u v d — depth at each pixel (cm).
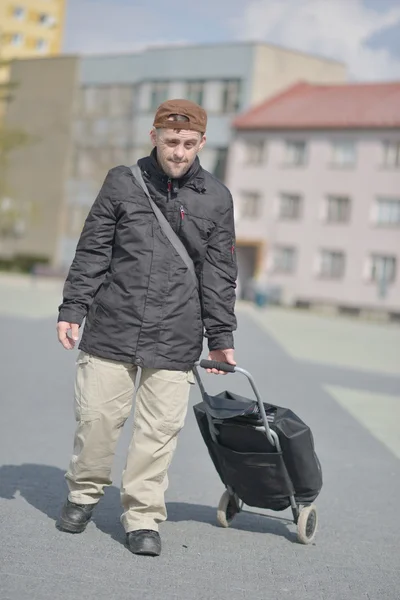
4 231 9819
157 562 666
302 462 720
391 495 979
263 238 8206
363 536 804
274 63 8819
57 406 1362
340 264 7975
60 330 677
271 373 2075
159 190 677
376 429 1431
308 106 8294
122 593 591
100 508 802
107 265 684
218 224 687
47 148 9762
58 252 9669
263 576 659
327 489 981
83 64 9631
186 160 666
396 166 7788
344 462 1138
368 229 7869
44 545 679
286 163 8150
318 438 1293
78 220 9638
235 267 700
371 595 639
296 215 8119
